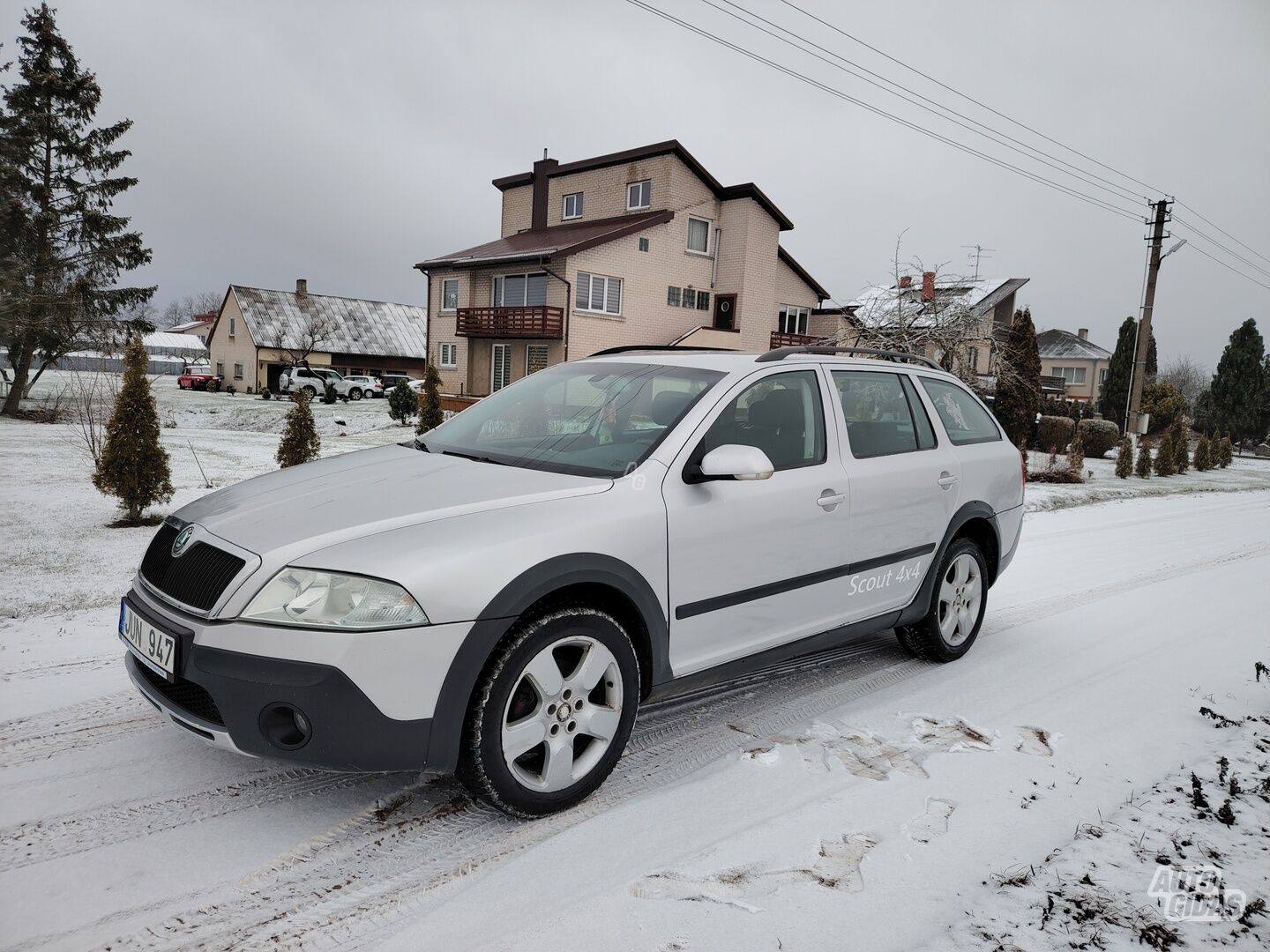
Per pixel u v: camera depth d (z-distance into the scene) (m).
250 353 49.00
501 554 2.63
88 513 8.77
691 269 33.38
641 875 2.50
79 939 2.12
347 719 2.42
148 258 28.48
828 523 3.71
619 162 33.00
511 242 34.81
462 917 2.28
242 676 2.41
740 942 2.19
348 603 2.45
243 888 2.38
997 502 4.90
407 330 55.47
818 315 39.06
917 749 3.50
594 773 2.92
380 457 3.58
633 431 3.39
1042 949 2.17
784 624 3.62
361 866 2.52
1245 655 5.01
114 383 13.41
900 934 2.23
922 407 4.58
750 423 3.58
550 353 30.61
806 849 2.67
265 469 12.89
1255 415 43.38
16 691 3.73
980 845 2.72
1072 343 66.94
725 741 3.53
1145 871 2.57
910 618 4.38
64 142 26.92
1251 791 3.14
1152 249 25.88
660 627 3.08
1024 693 4.24
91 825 2.67
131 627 2.81
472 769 2.64
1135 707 4.07
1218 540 9.79
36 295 24.31
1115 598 6.51
